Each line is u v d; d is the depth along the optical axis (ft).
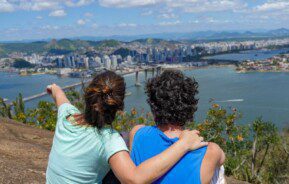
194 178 6.37
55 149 7.10
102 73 7.07
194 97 6.85
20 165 14.25
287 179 26.58
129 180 6.41
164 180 6.46
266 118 132.46
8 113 30.48
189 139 6.55
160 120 6.91
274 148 29.78
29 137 19.95
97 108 6.81
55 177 6.97
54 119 28.48
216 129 26.91
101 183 7.07
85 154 6.75
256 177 23.20
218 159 6.56
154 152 6.75
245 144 26.66
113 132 6.95
